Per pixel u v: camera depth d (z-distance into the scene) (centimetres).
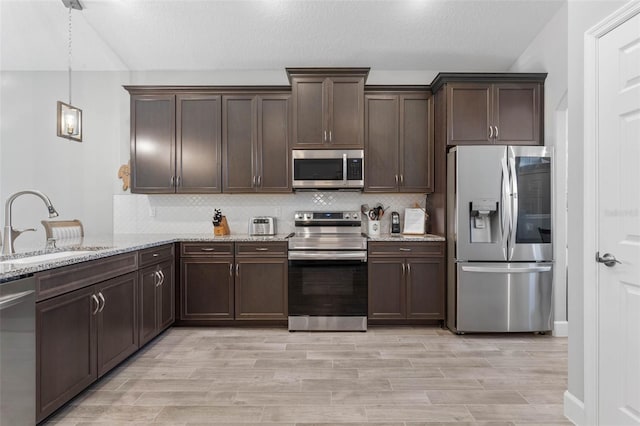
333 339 323
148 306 295
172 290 345
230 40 368
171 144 376
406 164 374
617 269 172
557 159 334
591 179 186
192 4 328
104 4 328
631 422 165
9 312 162
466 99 346
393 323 360
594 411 184
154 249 307
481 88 346
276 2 324
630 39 163
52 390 189
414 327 355
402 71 409
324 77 362
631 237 164
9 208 226
